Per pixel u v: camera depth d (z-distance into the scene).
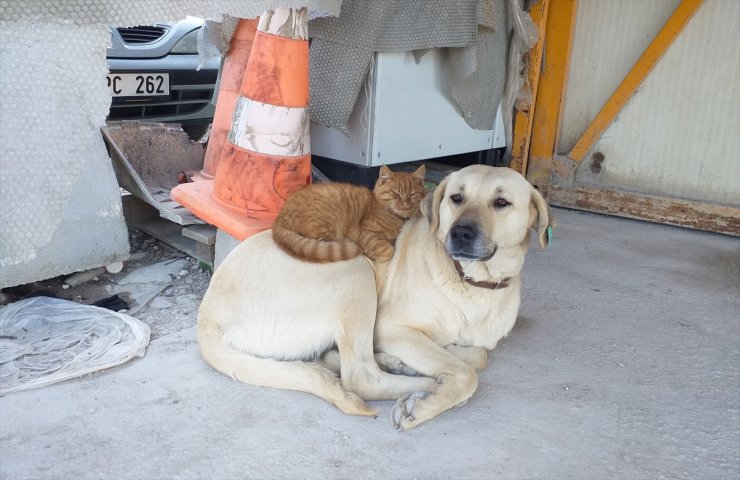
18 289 3.45
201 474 2.16
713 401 2.72
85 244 3.28
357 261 2.75
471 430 2.45
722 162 4.91
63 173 2.72
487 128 4.96
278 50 3.18
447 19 4.12
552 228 2.80
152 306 3.39
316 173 4.28
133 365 2.81
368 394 2.63
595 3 5.13
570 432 2.47
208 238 3.55
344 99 3.94
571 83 5.41
